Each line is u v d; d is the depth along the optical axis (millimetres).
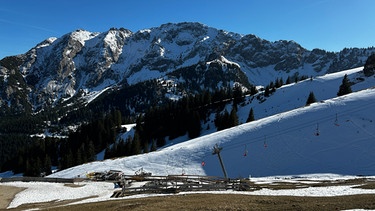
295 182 52375
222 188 43531
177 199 32000
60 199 45688
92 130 179000
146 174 73250
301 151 75062
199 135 154125
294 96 168750
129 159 92812
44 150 175000
